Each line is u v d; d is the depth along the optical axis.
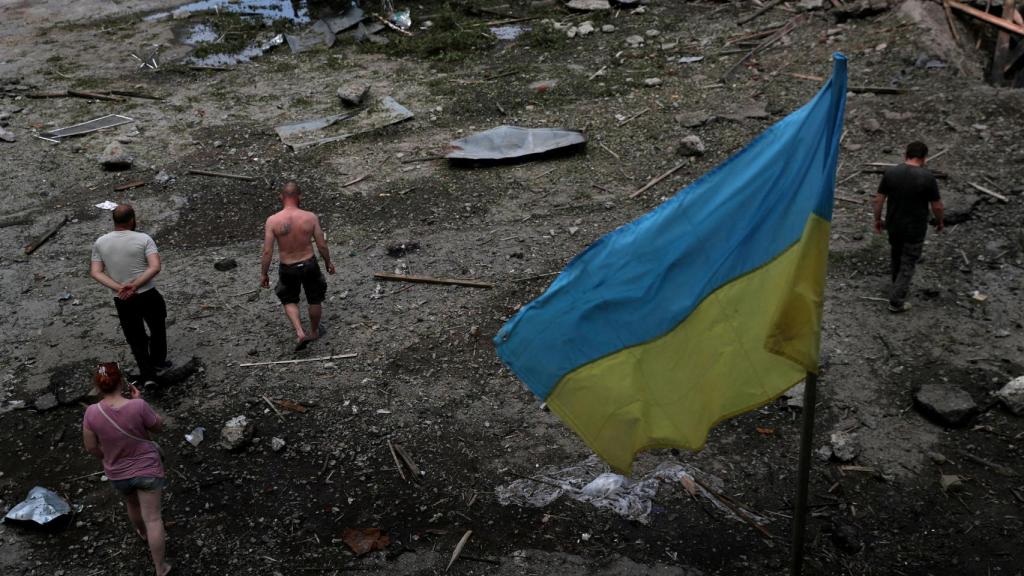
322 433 6.88
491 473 6.43
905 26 14.30
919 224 7.57
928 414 6.70
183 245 10.15
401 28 17.56
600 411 4.54
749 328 4.38
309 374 7.62
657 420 4.50
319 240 7.70
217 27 18.28
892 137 11.36
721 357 4.44
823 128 4.14
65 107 14.36
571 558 5.65
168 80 15.53
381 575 5.55
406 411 7.12
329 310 8.61
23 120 13.79
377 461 6.58
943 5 14.66
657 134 12.30
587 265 4.54
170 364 7.73
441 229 10.25
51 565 5.67
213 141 12.97
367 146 12.68
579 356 4.54
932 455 6.36
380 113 13.70
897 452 6.43
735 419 6.89
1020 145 10.67
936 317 7.95
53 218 10.74
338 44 17.19
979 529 5.71
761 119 12.33
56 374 7.65
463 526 5.95
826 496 6.08
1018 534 5.64
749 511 5.99
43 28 18.61
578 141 11.98
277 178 11.79
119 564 5.68
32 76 15.76
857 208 9.93
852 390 7.12
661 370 4.48
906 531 5.75
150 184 11.66
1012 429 6.58
